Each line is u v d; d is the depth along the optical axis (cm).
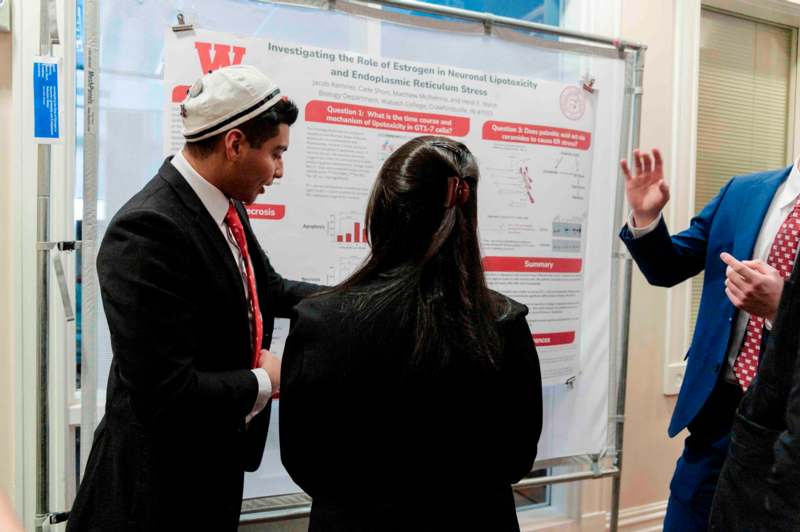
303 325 82
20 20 153
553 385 201
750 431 95
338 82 167
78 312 164
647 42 237
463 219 83
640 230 161
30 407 159
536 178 194
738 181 158
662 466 252
